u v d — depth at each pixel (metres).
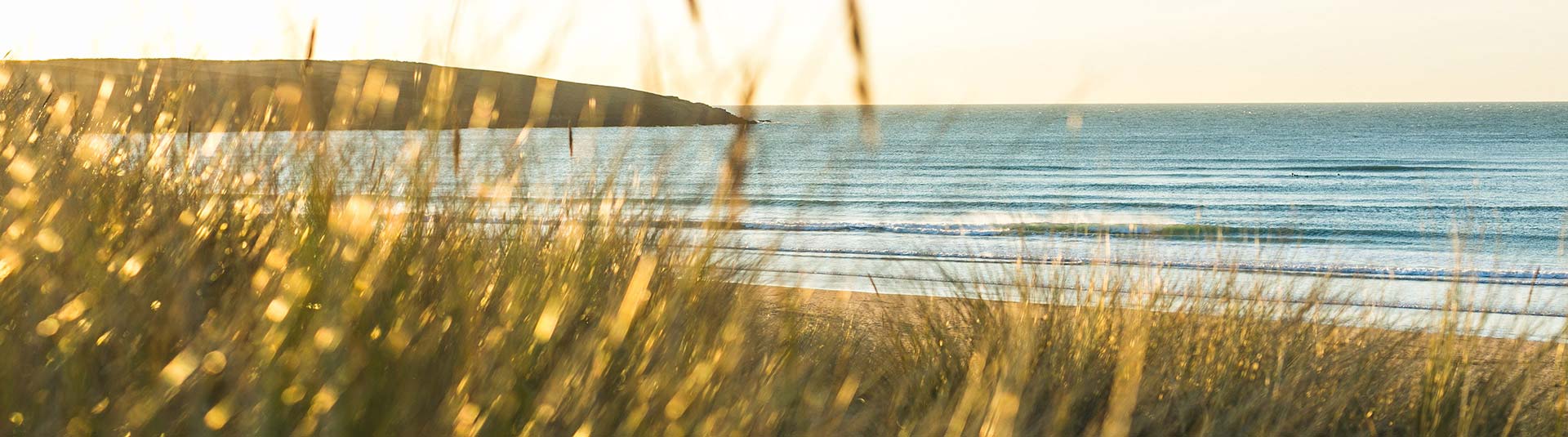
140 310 1.37
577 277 2.09
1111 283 3.98
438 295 1.75
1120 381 2.52
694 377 1.63
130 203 1.86
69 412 1.17
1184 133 95.25
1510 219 28.66
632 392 1.60
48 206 1.59
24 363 1.22
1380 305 4.56
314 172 1.96
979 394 1.83
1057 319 3.64
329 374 1.26
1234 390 3.39
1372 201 37.41
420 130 1.70
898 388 2.86
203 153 2.09
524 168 2.02
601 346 1.53
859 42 1.29
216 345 1.28
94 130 2.21
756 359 2.18
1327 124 117.88
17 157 1.77
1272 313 4.04
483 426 1.38
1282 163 58.53
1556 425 3.37
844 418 2.08
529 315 1.70
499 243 2.21
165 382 1.14
